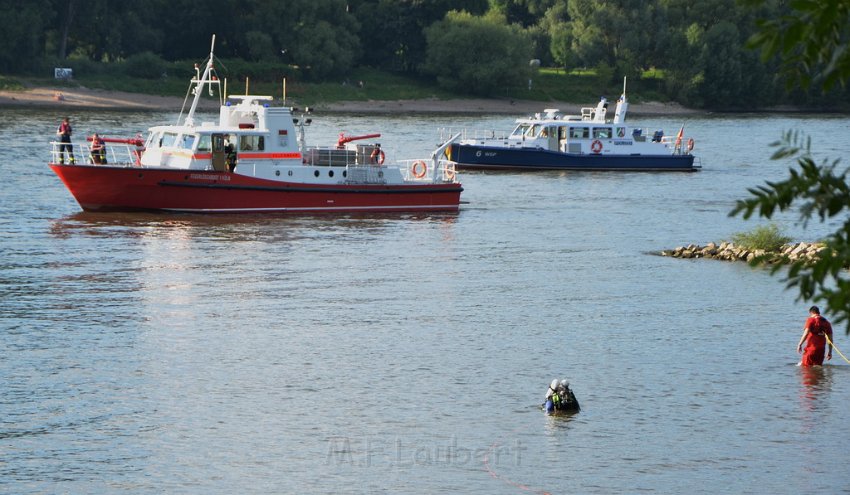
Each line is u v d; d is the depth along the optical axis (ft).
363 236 317.22
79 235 304.09
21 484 132.16
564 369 184.14
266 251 288.30
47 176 426.51
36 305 222.69
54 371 177.06
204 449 144.77
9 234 303.48
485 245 309.83
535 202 411.34
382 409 161.58
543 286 253.03
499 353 193.26
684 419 159.33
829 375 182.60
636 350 197.26
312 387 171.32
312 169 347.15
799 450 147.74
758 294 248.32
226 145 337.93
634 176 514.27
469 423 156.25
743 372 184.14
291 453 143.74
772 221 374.02
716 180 503.20
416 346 196.75
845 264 52.54
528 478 136.46
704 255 298.56
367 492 131.54
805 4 48.49
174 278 251.80
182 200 336.08
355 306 227.61
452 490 132.77
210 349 192.24
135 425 152.97
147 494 130.21
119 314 216.33
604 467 140.56
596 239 326.03
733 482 136.67
